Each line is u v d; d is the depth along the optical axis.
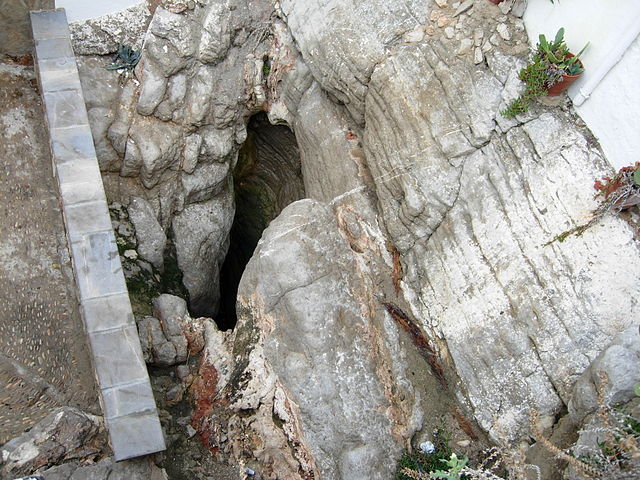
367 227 6.10
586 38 4.90
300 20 6.59
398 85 5.72
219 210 7.69
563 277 4.78
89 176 5.55
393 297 5.86
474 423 5.31
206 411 5.65
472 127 5.34
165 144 6.88
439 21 5.67
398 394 5.42
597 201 4.69
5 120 6.09
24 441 4.62
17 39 6.29
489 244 5.21
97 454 4.74
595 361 4.33
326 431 5.21
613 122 4.71
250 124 8.04
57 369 5.17
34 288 5.46
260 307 5.64
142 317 6.04
